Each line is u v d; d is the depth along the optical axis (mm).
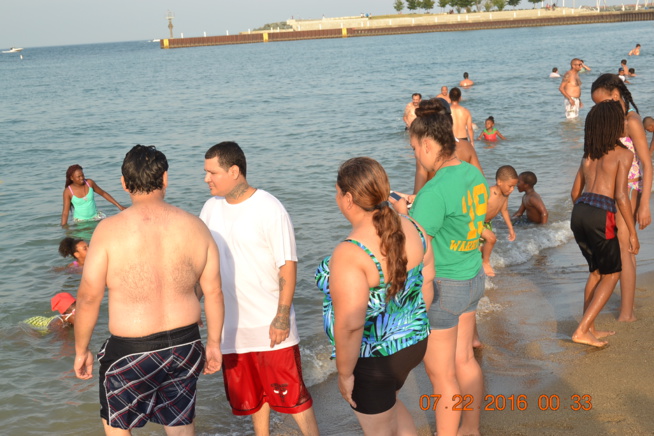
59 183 13555
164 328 3184
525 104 22547
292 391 3766
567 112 18656
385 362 3020
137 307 3148
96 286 3135
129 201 12023
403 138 17234
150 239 3172
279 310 3639
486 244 6816
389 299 2949
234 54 84125
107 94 37219
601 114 4676
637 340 4996
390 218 2855
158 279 3172
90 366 3338
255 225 3654
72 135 20906
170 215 3256
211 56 83125
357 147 16250
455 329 3584
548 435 3826
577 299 6156
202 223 3354
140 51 131125
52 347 6031
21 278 8000
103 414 3242
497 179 7391
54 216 10891
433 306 3541
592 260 4926
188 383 3309
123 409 3197
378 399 3090
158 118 24656
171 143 18453
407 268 2996
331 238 8914
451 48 63531
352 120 21172
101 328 6363
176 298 3229
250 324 3725
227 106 27625
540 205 9047
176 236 3221
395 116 21516
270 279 3715
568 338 5227
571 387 4383
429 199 3418
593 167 4828
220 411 4672
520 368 4770
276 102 28109
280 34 121750
